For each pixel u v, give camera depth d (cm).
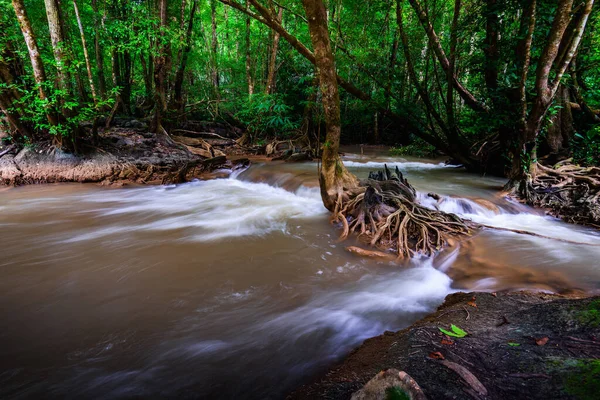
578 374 177
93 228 661
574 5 725
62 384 271
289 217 720
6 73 949
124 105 1684
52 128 938
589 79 998
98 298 403
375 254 525
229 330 344
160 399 256
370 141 2195
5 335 333
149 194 944
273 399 252
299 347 316
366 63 1218
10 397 258
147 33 1145
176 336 333
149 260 509
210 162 1198
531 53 798
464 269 471
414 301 400
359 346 310
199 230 649
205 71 2097
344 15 1383
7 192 911
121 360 300
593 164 837
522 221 679
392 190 685
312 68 1680
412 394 156
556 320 247
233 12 2161
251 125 1700
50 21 930
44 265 491
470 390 180
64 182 1015
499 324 274
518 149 778
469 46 1032
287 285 438
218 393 261
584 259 475
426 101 1105
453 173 1109
